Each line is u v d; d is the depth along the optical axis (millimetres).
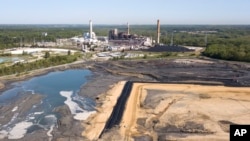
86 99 95688
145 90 104438
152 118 75938
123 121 73812
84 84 118812
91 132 67500
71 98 97125
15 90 108875
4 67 138750
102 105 88062
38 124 72938
